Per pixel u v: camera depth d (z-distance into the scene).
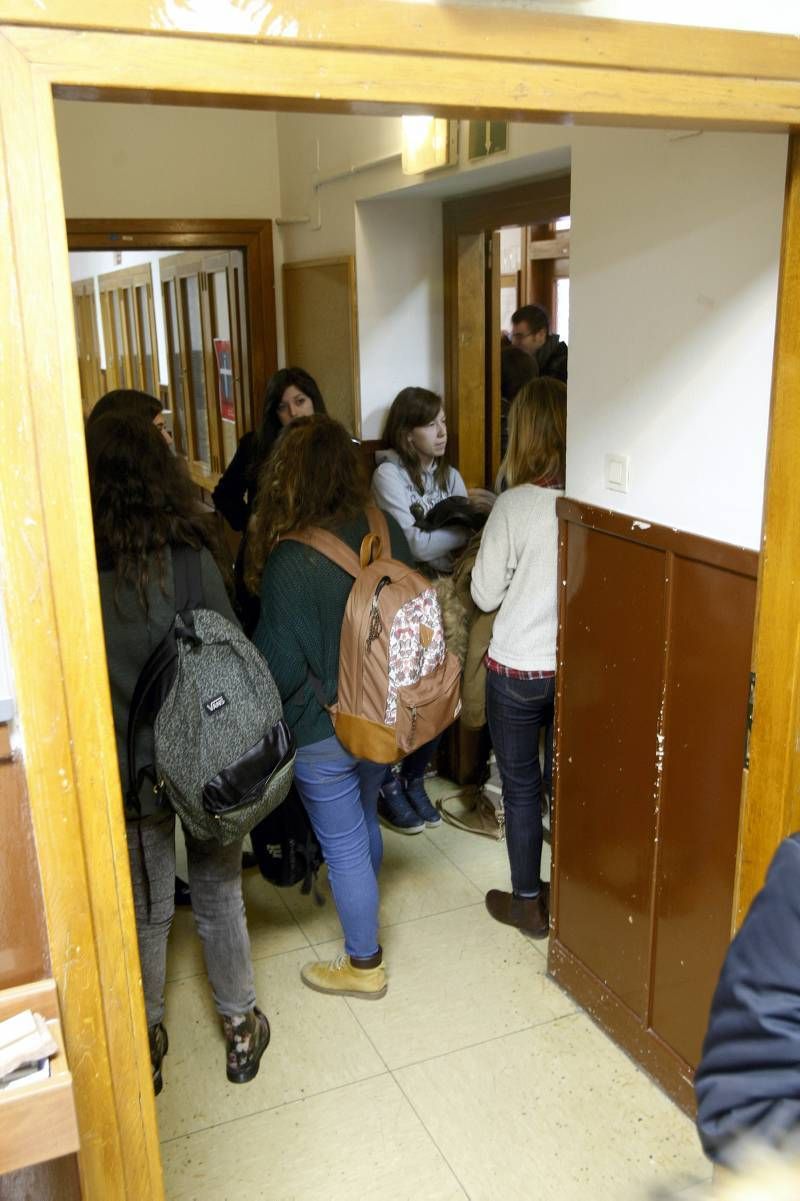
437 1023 2.37
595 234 2.00
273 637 2.06
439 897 2.87
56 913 1.11
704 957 1.95
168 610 1.78
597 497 2.12
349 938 2.40
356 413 3.70
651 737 2.02
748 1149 0.84
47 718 1.05
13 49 0.91
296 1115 2.10
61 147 3.72
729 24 1.24
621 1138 2.02
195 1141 2.03
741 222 1.62
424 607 2.11
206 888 2.09
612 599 2.09
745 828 1.71
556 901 2.46
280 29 1.00
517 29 1.11
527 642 2.39
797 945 0.91
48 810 1.07
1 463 0.97
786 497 1.53
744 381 1.66
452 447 3.80
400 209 3.56
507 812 2.61
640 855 2.10
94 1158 1.21
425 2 1.06
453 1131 2.05
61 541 1.01
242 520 3.36
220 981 2.15
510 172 2.82
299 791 2.27
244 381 4.34
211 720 1.77
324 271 3.76
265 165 4.06
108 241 3.88
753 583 1.69
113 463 1.77
